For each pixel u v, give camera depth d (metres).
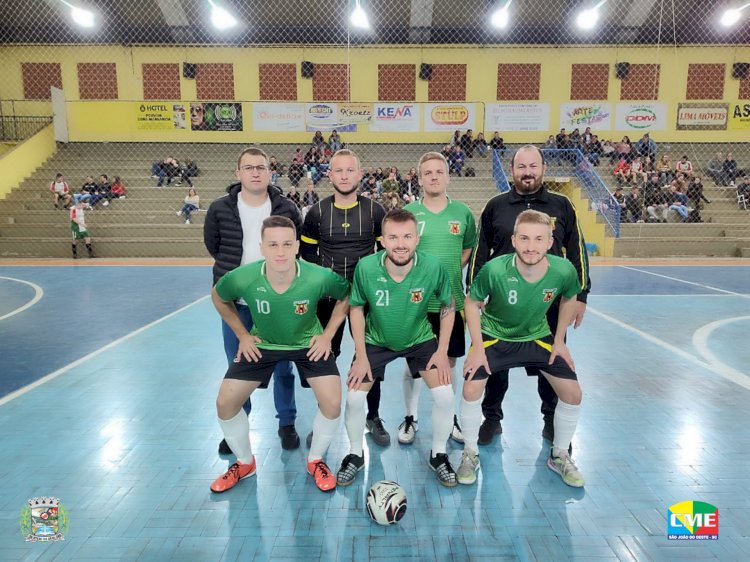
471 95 18.80
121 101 17.98
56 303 7.45
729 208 15.34
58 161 17.56
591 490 2.63
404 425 3.27
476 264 3.09
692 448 3.06
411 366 2.88
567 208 3.01
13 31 17.70
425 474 2.82
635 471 2.81
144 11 17.09
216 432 3.29
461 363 4.77
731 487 2.64
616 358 4.79
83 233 13.37
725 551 2.16
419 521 2.38
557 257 2.67
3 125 18.08
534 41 18.34
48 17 17.08
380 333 2.77
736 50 18.06
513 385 4.17
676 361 4.70
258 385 2.69
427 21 17.33
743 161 18.31
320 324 2.92
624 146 17.28
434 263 2.65
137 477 2.75
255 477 2.79
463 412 2.75
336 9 17.16
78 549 2.18
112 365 4.59
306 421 3.53
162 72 18.53
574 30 17.91
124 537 2.25
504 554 2.15
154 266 11.91
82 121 18.50
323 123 18.59
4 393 3.92
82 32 17.86
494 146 17.55
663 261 12.62
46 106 18.47
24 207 15.20
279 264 2.36
